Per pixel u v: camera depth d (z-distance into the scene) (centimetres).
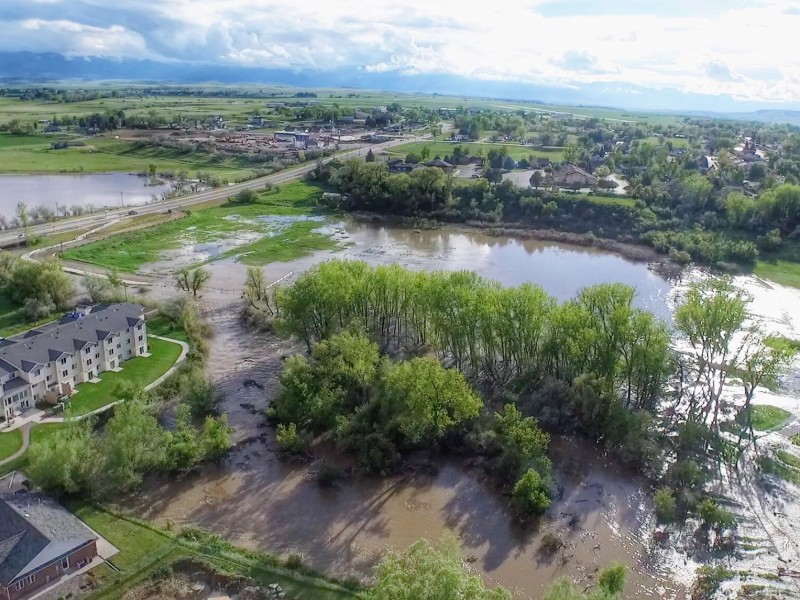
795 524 7894
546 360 10744
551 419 9794
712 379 11388
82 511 7619
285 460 8988
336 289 11375
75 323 10788
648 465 8931
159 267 17188
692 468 8544
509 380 10812
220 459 8931
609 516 8044
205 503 8081
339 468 8844
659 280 17175
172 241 19625
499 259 19162
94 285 14038
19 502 6988
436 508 8119
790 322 14100
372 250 19788
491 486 8544
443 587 4706
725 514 7812
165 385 10631
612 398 9738
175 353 11862
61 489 7731
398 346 11981
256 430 9700
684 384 11200
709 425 9938
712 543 7569
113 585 6506
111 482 7944
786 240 19312
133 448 8225
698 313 10500
